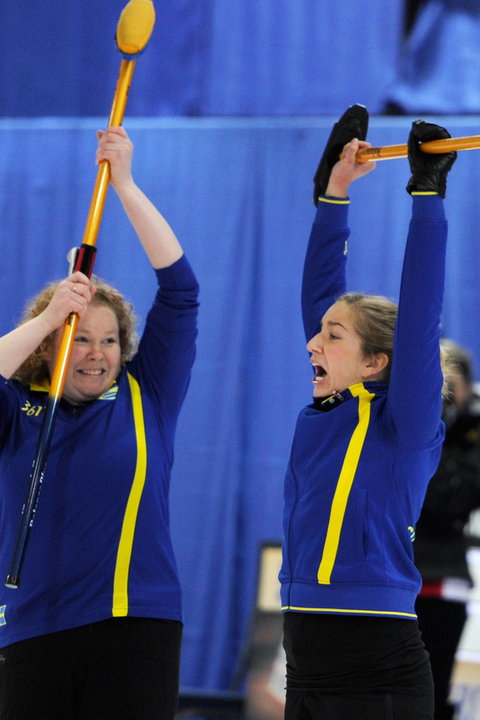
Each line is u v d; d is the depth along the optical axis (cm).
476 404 1005
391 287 1513
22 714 648
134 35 756
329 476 663
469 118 1502
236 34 1574
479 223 1510
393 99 1521
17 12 1625
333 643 636
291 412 1525
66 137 1619
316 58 1553
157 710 651
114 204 1594
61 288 700
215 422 1529
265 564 1246
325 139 1545
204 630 1504
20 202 1623
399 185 1527
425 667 641
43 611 661
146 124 1592
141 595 666
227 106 1577
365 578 638
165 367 733
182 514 1523
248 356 1548
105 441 694
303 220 1547
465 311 1502
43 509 679
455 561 978
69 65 1617
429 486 978
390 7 1531
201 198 1571
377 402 673
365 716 619
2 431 708
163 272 735
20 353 690
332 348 708
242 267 1552
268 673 1184
